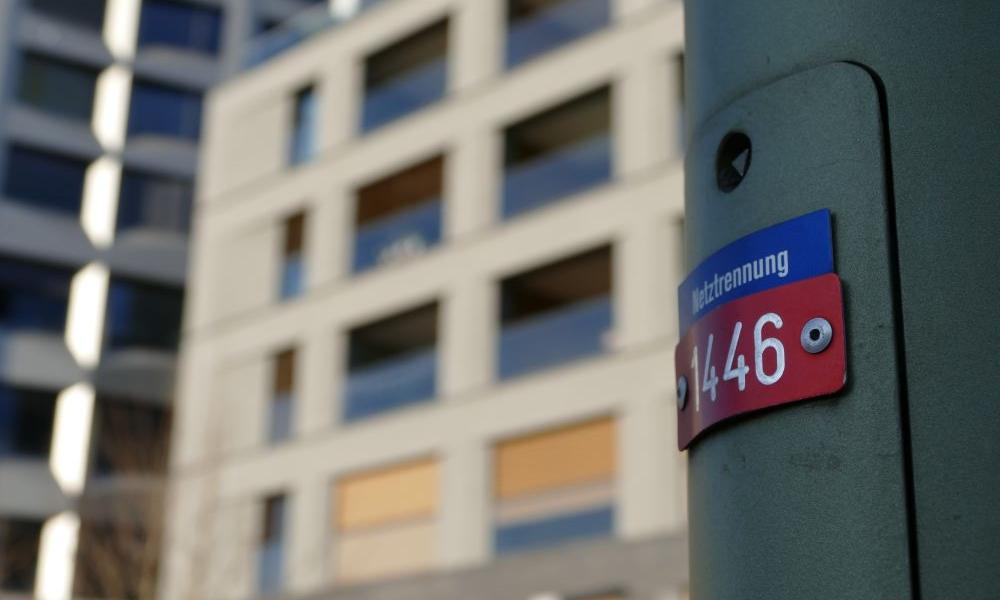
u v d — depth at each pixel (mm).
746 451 3895
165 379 43938
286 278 35406
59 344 43031
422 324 32281
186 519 34594
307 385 33531
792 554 3701
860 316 3740
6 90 44625
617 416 27297
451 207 31719
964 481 3488
